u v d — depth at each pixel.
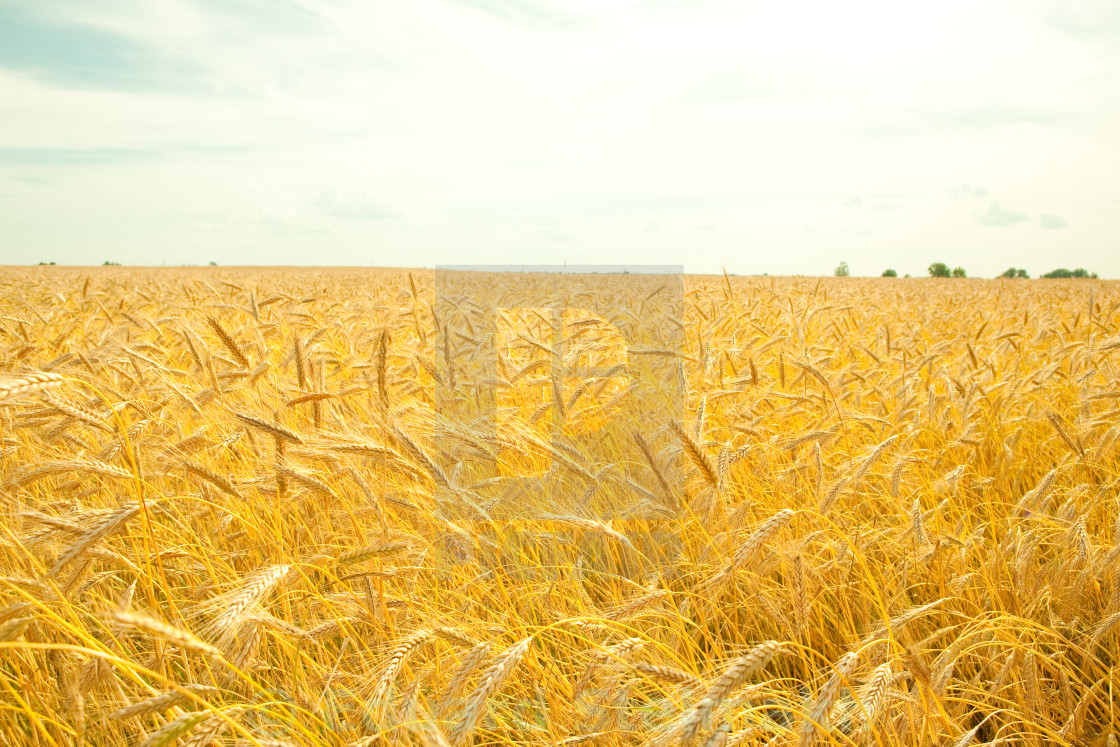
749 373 5.09
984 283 32.22
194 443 3.46
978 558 3.26
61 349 6.38
